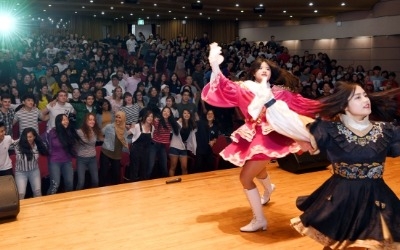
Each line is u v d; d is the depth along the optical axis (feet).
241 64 37.19
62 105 19.89
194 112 22.99
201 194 13.23
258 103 8.36
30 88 25.39
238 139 10.27
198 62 38.24
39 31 57.36
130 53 46.75
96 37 63.36
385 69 43.34
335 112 7.61
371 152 7.21
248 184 10.32
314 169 16.12
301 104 10.24
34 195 15.23
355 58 47.06
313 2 41.29
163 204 12.32
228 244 9.70
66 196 12.98
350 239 6.98
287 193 13.38
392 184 14.06
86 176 17.54
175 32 65.46
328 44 50.72
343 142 7.32
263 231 10.44
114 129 17.33
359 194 7.19
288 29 56.29
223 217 11.34
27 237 10.12
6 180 11.38
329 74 35.99
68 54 36.83
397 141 7.41
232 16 55.16
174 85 30.17
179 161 19.66
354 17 46.57
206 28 65.21
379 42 43.83
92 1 42.75
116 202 12.50
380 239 6.77
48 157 16.08
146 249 9.45
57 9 49.55
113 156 17.33
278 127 8.08
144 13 53.62
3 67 28.58
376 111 7.95
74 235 10.21
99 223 10.93
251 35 61.52
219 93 10.19
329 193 7.47
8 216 11.08
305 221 7.48
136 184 14.15
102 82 27.20
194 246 9.60
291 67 38.42
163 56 38.99
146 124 17.79
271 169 16.22
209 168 19.43
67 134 15.93
